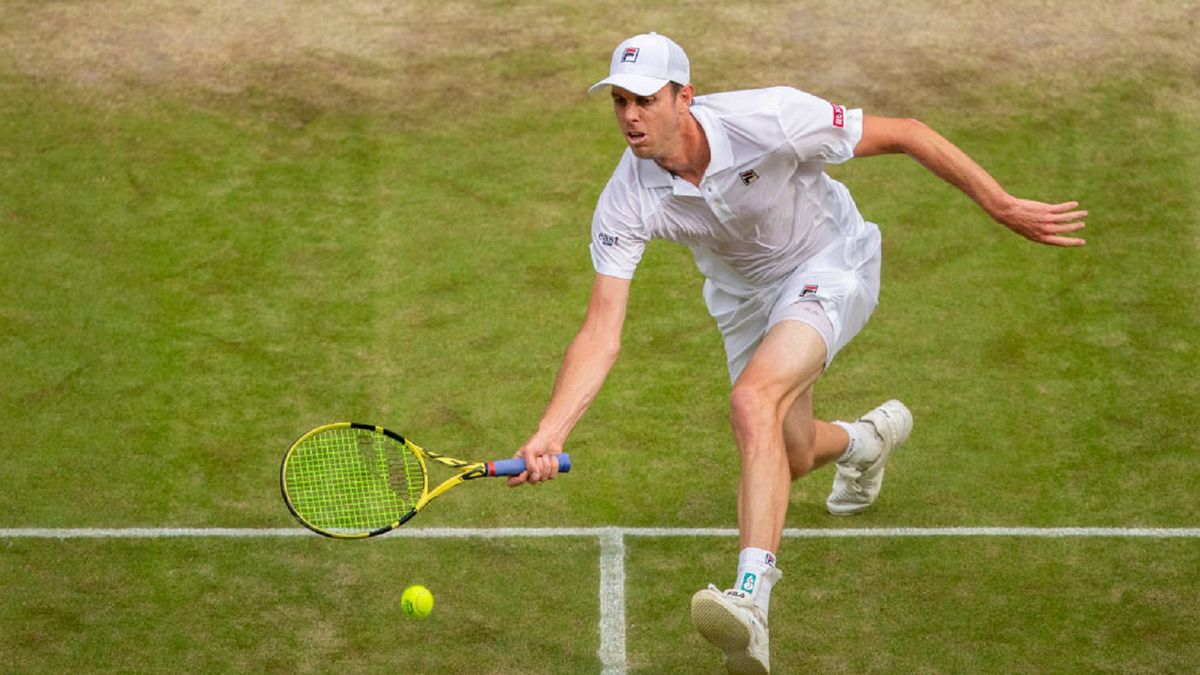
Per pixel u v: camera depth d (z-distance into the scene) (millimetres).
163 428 24219
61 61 36562
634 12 39406
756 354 18312
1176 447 23750
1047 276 28609
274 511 22219
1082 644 19328
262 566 20938
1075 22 38656
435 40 38031
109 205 30953
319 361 26094
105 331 26875
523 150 33219
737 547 21500
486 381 25625
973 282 28484
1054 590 20422
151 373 25688
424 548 21422
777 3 39875
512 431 24297
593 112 34750
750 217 18266
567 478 23141
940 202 31188
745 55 36938
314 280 28516
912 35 38062
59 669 18797
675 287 28531
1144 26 38438
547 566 21031
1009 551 21297
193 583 20547
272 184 31844
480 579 20719
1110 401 24984
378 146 33344
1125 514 22141
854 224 19688
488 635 19578
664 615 20016
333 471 22875
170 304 27719
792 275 19172
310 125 34156
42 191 31359
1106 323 27188
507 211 30922
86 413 24578
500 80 36094
